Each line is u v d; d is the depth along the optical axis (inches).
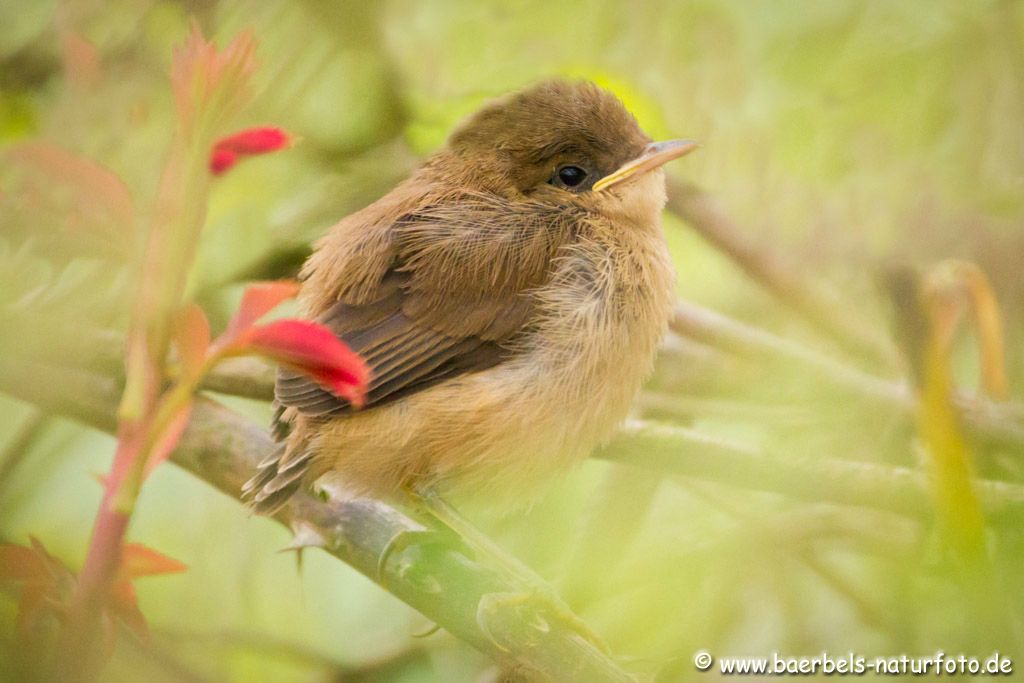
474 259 68.6
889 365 70.5
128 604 64.3
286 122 70.0
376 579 68.2
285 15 70.1
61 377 68.2
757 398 70.1
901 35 70.0
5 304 67.9
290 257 69.8
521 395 68.5
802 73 70.0
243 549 70.2
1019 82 69.8
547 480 68.8
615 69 70.1
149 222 54.4
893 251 69.5
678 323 70.2
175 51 48.3
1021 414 69.3
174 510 70.2
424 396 68.5
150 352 48.4
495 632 67.9
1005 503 67.9
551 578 70.1
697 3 70.1
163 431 48.9
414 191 69.1
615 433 68.9
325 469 68.4
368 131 70.4
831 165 69.8
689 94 70.0
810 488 68.9
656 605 69.2
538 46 70.2
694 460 69.1
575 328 68.7
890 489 68.8
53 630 54.6
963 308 68.6
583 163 69.2
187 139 47.6
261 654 69.6
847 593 69.6
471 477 68.6
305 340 51.0
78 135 69.2
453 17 70.2
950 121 69.8
